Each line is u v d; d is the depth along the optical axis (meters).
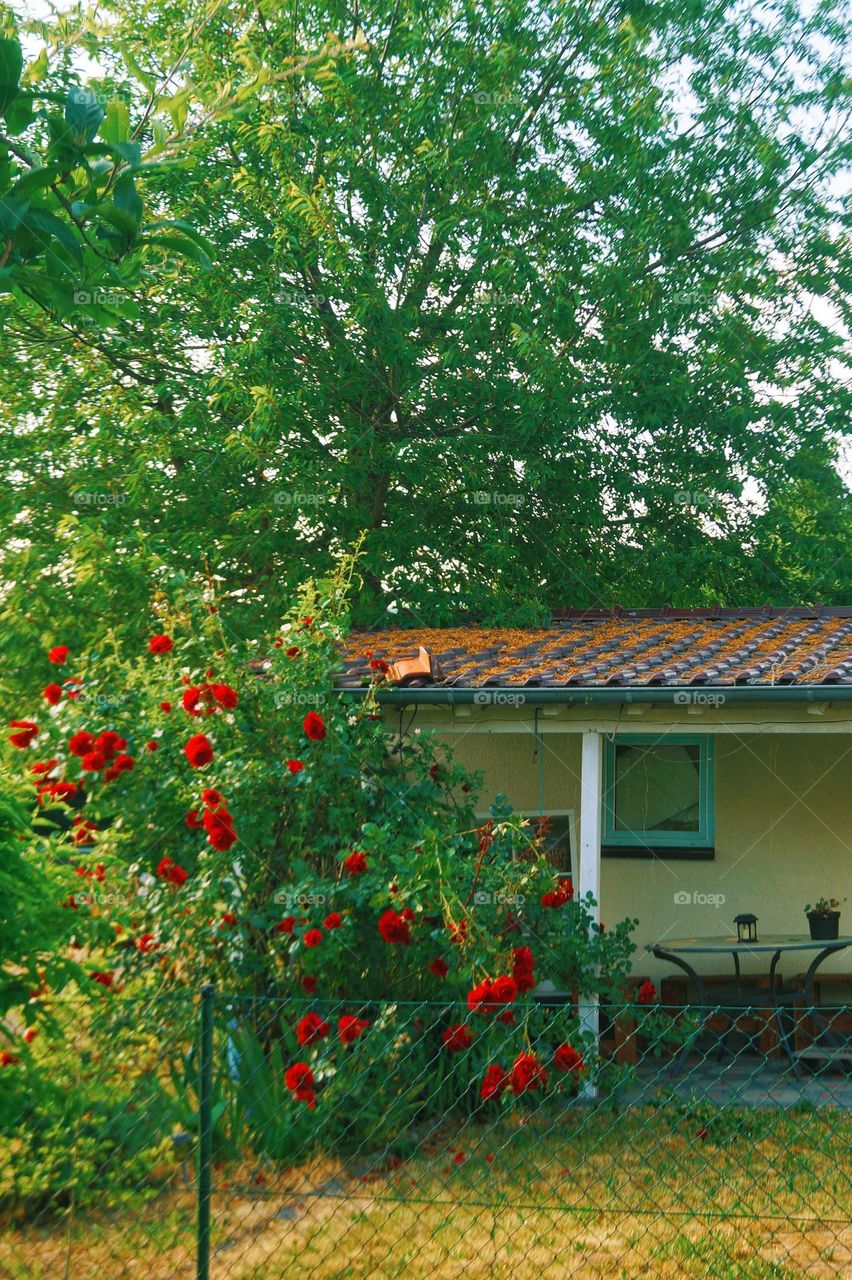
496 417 16.70
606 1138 6.96
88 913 6.19
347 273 15.41
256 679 8.59
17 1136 5.50
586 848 8.90
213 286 15.80
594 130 17.17
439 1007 7.59
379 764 8.62
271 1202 5.84
